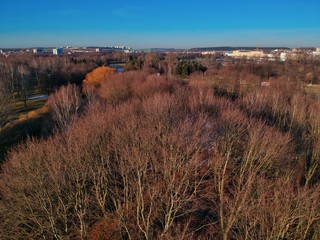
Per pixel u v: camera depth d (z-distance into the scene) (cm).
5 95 5647
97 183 2395
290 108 5006
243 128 3309
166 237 1955
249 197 2084
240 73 8044
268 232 1741
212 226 2211
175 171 2317
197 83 6425
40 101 7712
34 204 2081
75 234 2192
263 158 2797
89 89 6206
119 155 2666
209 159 2808
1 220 2089
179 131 2909
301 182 3067
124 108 3762
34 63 10244
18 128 4631
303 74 8956
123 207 2269
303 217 1777
